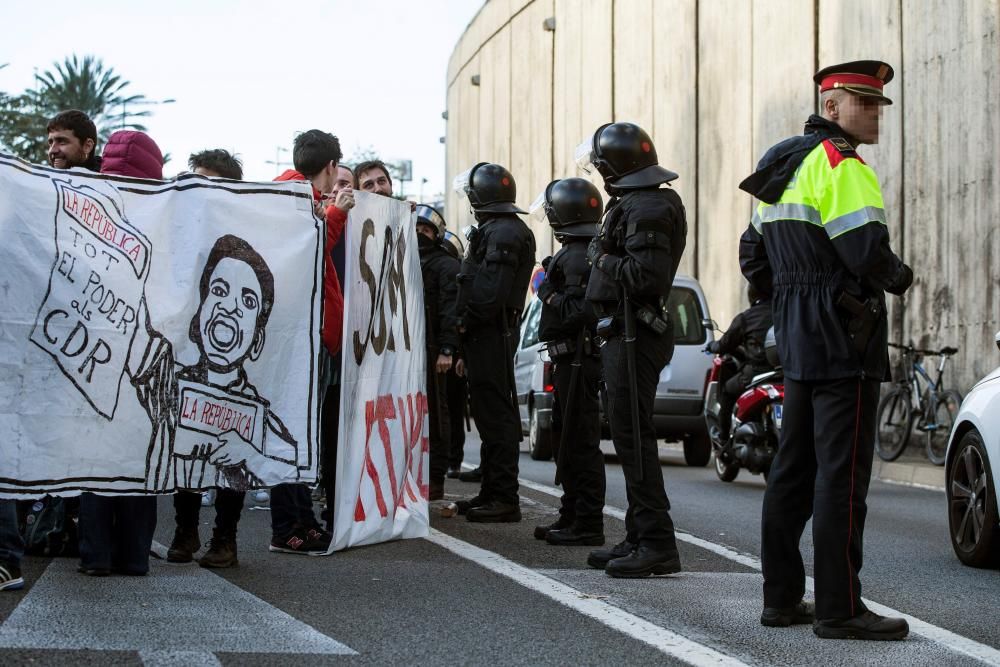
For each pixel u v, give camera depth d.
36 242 5.05
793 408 4.80
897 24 15.47
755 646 4.50
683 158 21.95
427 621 4.75
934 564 6.70
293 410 5.60
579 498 6.87
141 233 5.32
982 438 6.48
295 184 5.67
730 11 20.30
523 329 15.05
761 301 10.52
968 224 14.05
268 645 4.25
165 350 5.34
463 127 35.97
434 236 9.02
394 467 6.80
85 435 5.13
